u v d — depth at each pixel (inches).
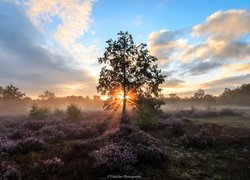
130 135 463.5
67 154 357.7
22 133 586.2
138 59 1320.1
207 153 426.0
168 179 284.7
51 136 550.6
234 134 580.1
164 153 369.1
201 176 301.6
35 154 360.5
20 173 261.7
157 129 698.8
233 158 394.6
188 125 741.9
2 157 338.3
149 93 1321.4
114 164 297.6
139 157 342.3
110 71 1309.1
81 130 618.8
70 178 256.1
